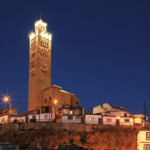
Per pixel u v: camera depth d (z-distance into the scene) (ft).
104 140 317.63
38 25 555.28
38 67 509.76
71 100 509.76
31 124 344.28
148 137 299.99
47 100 479.00
